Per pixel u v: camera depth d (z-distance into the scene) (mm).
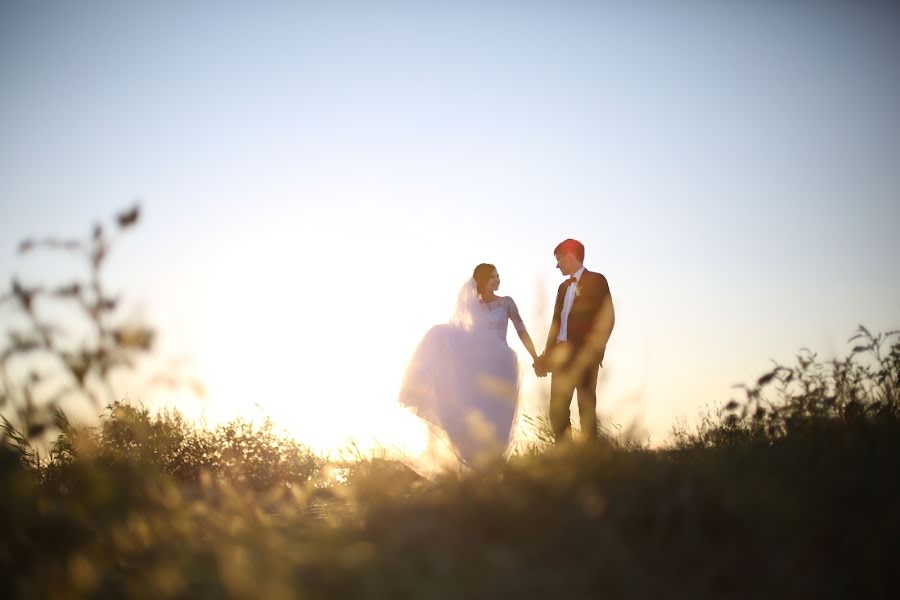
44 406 3180
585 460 4320
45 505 4152
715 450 5172
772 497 3689
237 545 4371
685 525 3512
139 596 3430
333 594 3193
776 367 4824
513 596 3143
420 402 7824
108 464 5184
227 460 7594
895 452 3895
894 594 3092
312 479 7387
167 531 4590
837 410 4676
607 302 7973
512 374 7871
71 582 3459
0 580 3424
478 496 3961
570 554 3514
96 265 3125
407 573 3307
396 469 6305
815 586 3180
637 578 3277
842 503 3625
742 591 3215
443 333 7949
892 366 4754
